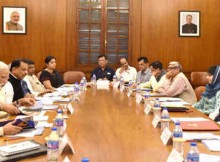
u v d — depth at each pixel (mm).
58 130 2127
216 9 7051
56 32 6871
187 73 7062
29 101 3328
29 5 6766
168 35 7016
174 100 3803
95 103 3580
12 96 3695
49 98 3914
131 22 6977
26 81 4652
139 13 6965
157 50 7020
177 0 6988
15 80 3943
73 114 2904
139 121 2598
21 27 6754
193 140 2029
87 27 6938
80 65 6969
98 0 6918
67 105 3176
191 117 2777
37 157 1690
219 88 3697
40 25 6820
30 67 4973
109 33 6977
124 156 1717
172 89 4305
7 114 2832
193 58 7062
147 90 4883
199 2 7016
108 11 6945
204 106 3752
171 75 4492
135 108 3234
